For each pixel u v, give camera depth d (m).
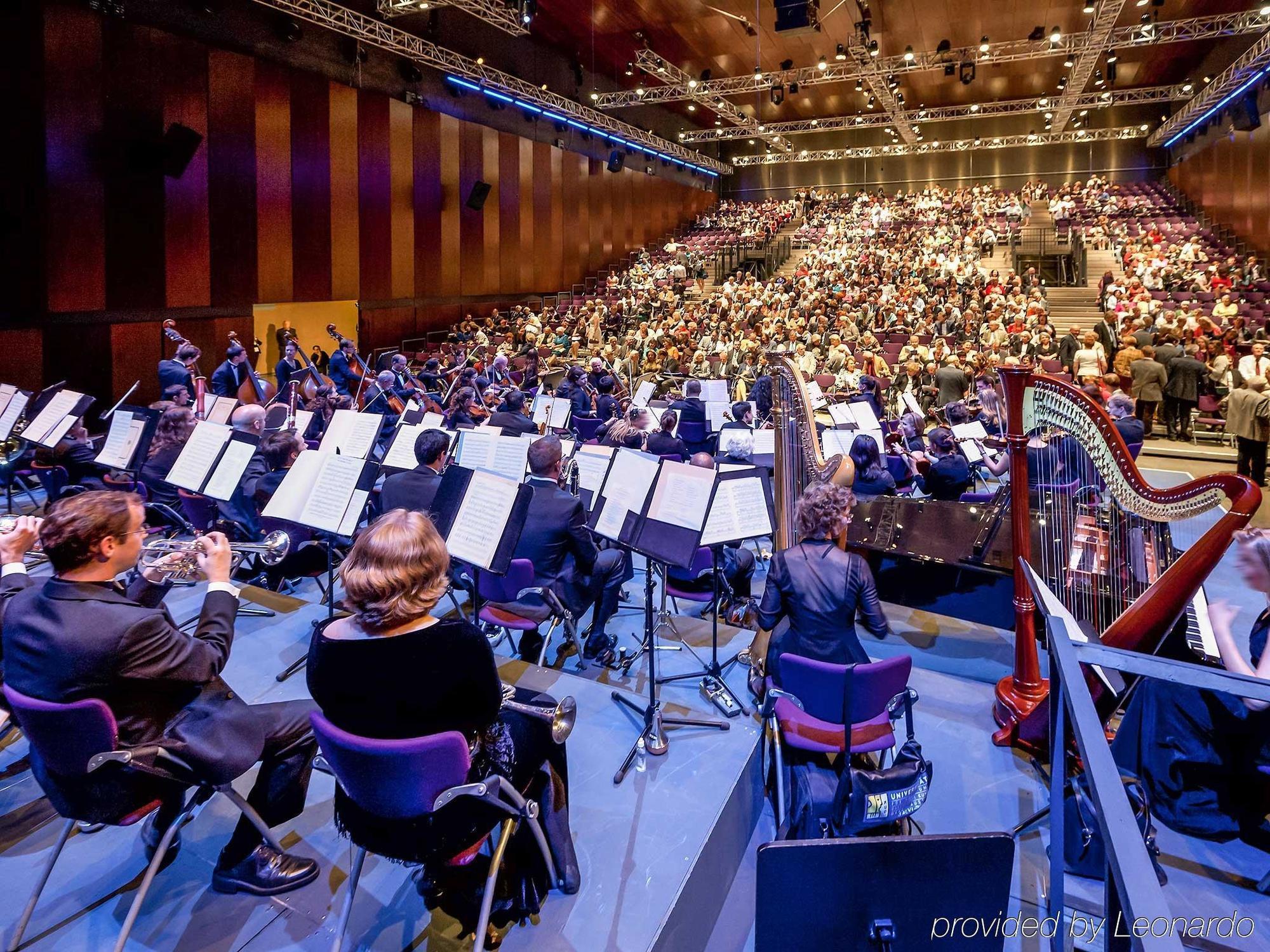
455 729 1.82
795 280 20.05
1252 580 2.60
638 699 3.41
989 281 16.91
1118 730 3.03
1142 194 24.70
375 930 2.16
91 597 1.96
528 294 21.22
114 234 11.35
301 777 2.37
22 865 2.41
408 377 9.89
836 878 1.92
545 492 3.57
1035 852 2.71
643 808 2.63
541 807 2.25
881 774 2.36
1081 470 4.58
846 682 2.36
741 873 2.79
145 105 11.59
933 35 18.17
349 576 1.78
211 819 2.66
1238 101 17.62
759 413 7.66
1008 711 3.38
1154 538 3.95
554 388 13.27
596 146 23.95
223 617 2.22
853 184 30.64
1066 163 27.67
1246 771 2.75
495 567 2.70
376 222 16.31
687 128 29.48
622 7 16.75
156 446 4.91
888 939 1.93
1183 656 3.18
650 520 3.05
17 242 10.30
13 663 1.96
